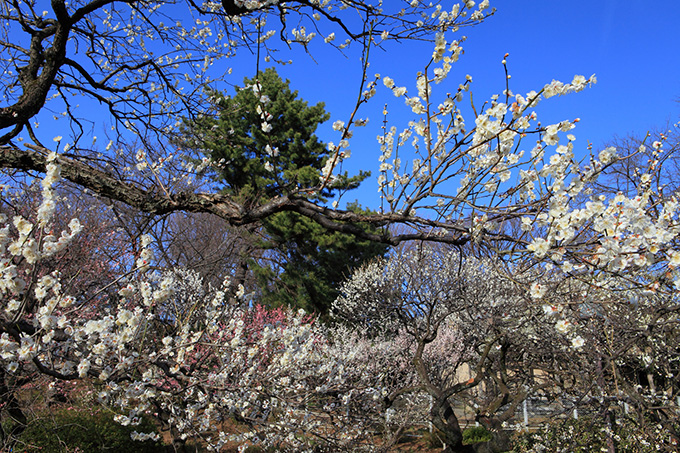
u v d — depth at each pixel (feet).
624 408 19.60
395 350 30.99
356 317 35.47
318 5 11.44
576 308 11.59
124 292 8.29
